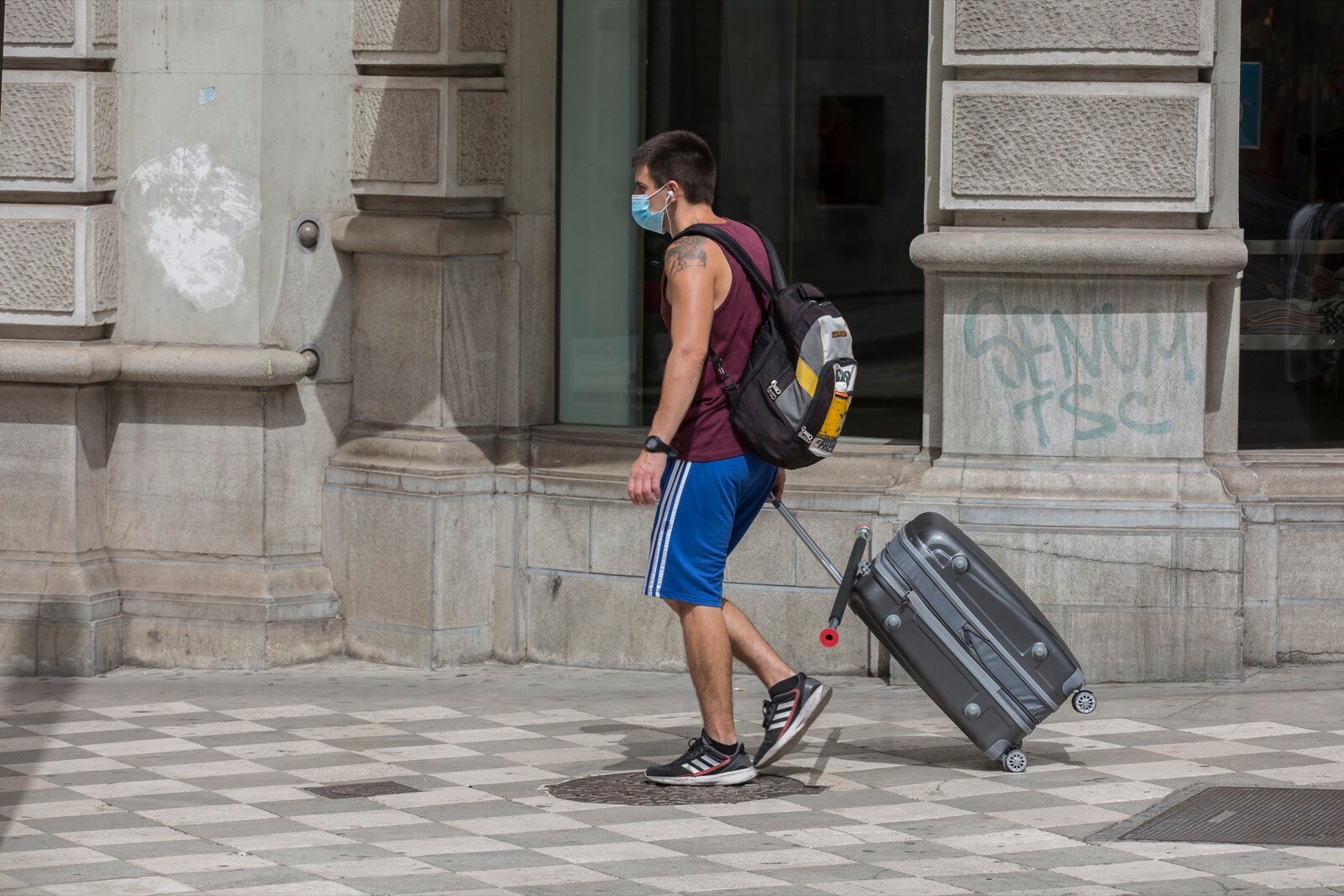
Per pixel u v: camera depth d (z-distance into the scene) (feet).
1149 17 36.73
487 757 33.40
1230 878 25.30
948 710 31.22
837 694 37.93
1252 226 39.83
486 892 25.29
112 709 37.99
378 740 34.86
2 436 42.11
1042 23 36.91
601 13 42.73
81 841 28.14
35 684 40.93
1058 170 37.22
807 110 41.57
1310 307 40.11
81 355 41.29
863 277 41.22
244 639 41.86
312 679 40.93
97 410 42.60
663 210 31.17
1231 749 32.30
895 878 25.59
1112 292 37.40
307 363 42.32
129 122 42.32
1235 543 37.06
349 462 42.52
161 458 42.63
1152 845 26.94
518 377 42.47
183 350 41.88
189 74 41.88
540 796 30.53
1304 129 39.81
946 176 37.68
